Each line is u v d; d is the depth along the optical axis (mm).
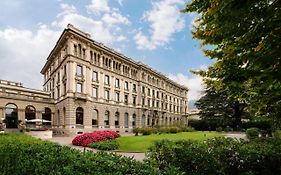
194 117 111562
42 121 43125
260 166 7773
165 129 42812
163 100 79375
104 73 50812
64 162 4520
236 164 7840
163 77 78812
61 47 47062
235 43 5250
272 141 9328
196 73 6785
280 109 7004
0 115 41531
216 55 6543
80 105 43438
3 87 50562
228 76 5887
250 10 4570
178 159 7156
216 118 62938
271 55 4641
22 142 7949
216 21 5051
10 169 5777
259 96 6645
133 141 23500
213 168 7074
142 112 64000
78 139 23828
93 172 3799
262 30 4641
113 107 52750
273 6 4430
